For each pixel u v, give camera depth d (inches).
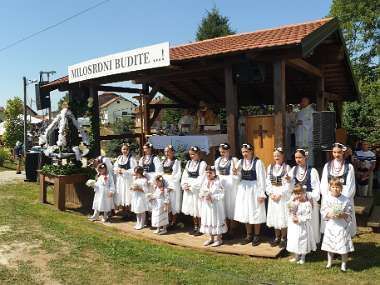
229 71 340.8
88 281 230.2
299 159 277.9
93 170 446.6
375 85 1034.7
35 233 327.0
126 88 505.0
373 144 618.2
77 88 471.5
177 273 242.1
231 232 316.8
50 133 474.3
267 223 287.9
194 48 398.0
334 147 268.7
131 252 282.0
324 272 245.0
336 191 250.1
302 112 377.1
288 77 496.1
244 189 295.1
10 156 1000.2
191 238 318.0
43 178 458.9
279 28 401.7
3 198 493.7
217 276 237.1
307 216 257.8
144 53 342.6
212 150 397.4
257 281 229.8
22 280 232.8
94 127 460.8
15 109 1112.2
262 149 346.0
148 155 361.4
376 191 491.8
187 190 324.8
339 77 508.1
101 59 380.2
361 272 244.4
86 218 395.2
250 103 625.0
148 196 337.1
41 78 654.5
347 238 247.0
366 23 1203.9
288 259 271.0
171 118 900.0
